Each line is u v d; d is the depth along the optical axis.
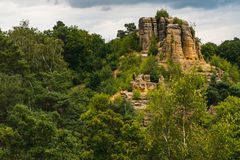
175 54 141.75
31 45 126.94
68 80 127.56
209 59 152.50
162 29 147.38
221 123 60.84
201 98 60.47
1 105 92.38
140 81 129.75
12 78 98.69
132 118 94.38
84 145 77.75
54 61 129.88
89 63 151.75
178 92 59.75
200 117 60.31
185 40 145.75
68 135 77.88
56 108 95.50
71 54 155.00
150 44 146.25
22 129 74.88
